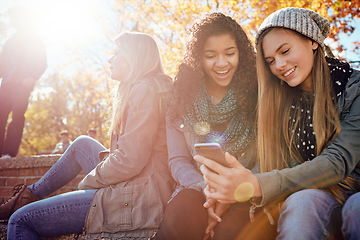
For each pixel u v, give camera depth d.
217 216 1.61
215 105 1.99
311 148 1.67
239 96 1.94
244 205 1.67
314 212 1.22
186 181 1.79
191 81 2.03
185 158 1.96
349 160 1.48
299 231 1.19
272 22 1.65
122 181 1.99
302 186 1.46
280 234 1.25
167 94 2.13
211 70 2.02
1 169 3.49
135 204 1.92
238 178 1.42
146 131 2.00
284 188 1.46
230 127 1.93
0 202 3.42
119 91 2.25
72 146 2.48
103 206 1.93
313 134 1.67
